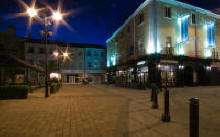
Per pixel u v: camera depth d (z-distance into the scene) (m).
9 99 9.02
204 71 20.03
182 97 9.48
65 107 6.54
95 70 39.09
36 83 21.31
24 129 3.76
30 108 6.32
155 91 6.41
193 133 2.47
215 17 22.59
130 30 23.42
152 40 17.83
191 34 19.88
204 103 7.35
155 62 16.83
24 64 11.79
